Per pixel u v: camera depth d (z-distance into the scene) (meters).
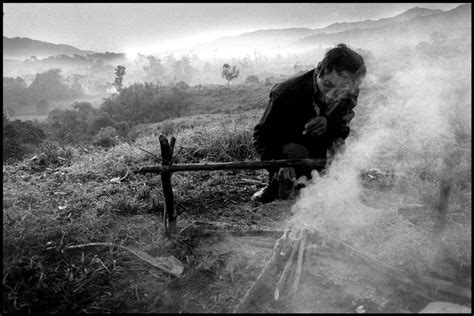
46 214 3.47
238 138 5.27
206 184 4.20
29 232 3.00
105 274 2.61
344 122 2.86
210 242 3.00
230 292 2.40
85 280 2.53
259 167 2.75
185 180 4.28
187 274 2.58
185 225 3.19
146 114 118.44
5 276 2.47
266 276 2.45
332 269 2.62
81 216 3.48
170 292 2.44
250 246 2.94
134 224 3.30
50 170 5.00
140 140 6.38
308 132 2.71
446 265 2.59
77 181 4.49
